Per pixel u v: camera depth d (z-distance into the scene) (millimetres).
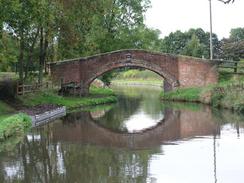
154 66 63000
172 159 25172
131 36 80062
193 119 41656
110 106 56625
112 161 25047
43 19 45375
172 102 60219
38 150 28109
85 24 57125
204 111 47656
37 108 44344
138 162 24719
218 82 58656
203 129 35344
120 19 79188
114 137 33094
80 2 53250
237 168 23016
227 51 91125
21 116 36062
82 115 46469
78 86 62281
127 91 95375
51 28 51188
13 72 69375
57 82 60344
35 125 38438
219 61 60531
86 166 24047
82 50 64750
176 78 62906
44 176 22203
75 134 34250
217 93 51719
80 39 56562
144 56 62969
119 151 27750
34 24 47562
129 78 156000
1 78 50844
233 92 48625
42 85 53156
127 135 33969
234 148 27609
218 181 20812
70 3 51719
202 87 59625
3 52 45594
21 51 48875
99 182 21094
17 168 23797
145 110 51188
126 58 63062
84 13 54344
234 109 46469
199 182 20766
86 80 62750
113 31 79188
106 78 88875
